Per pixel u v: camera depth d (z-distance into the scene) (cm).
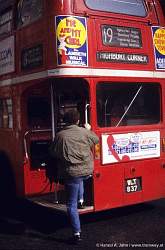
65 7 500
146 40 580
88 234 514
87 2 519
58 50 496
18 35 609
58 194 637
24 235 521
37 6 552
